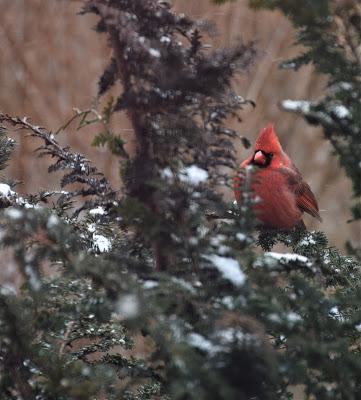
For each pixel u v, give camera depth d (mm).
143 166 4137
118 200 4457
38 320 4109
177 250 4039
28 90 18844
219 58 4168
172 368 3730
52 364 4254
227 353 3596
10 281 10633
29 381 4449
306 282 4184
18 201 4977
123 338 4949
